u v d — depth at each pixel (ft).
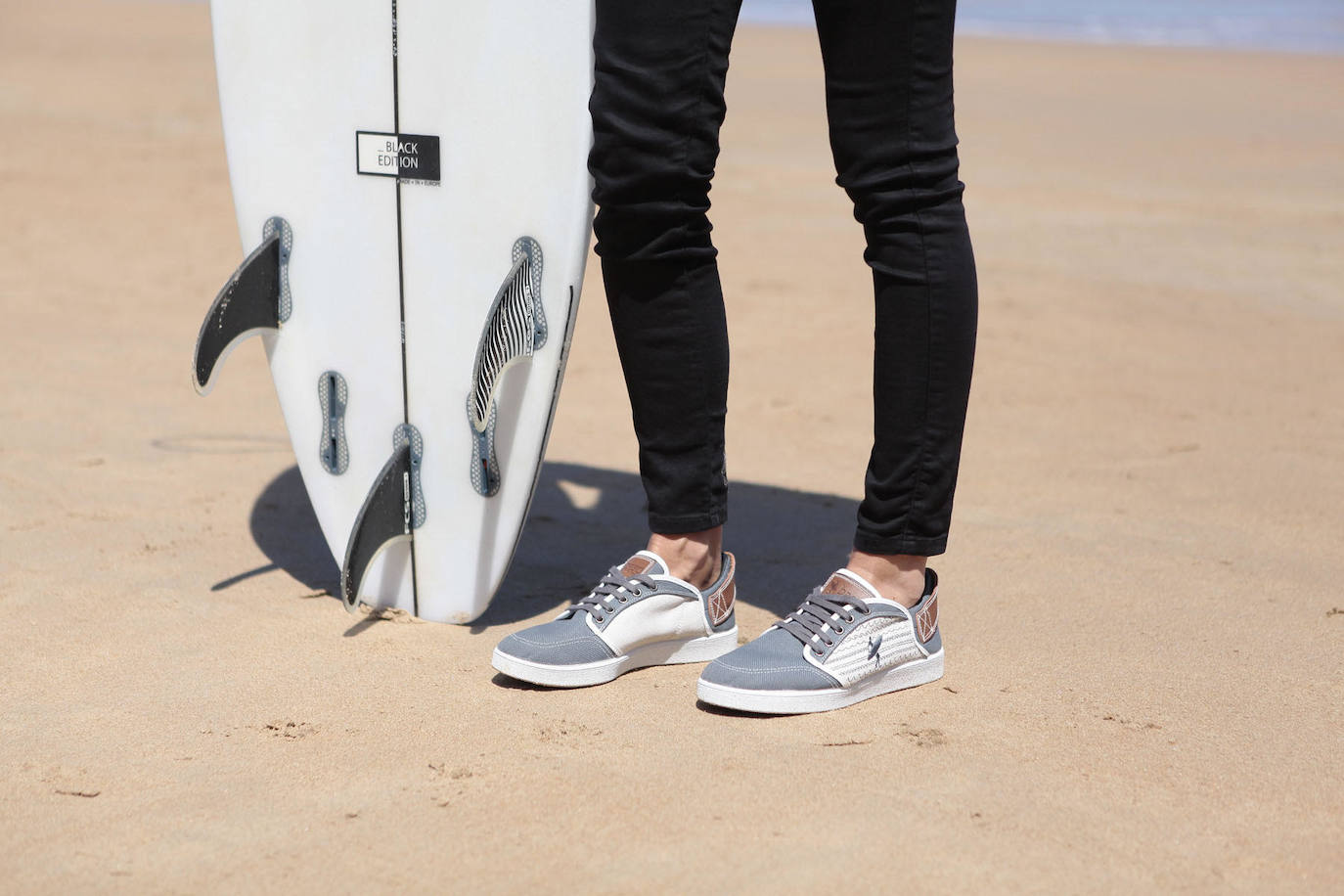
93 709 5.93
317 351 7.04
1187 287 17.76
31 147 25.77
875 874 4.63
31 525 8.41
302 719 5.83
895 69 5.55
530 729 5.75
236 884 4.56
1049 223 21.97
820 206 22.95
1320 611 7.32
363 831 4.89
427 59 6.43
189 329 14.32
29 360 12.73
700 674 6.23
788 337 14.85
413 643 6.76
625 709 5.97
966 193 24.45
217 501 9.04
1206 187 25.34
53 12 56.54
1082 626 7.09
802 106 35.53
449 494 6.88
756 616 7.18
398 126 6.57
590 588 7.57
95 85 34.81
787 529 8.73
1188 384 13.03
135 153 25.82
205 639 6.76
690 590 6.44
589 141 6.20
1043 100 38.24
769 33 59.77
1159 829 4.97
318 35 6.64
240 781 5.28
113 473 9.54
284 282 7.02
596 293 16.99
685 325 5.98
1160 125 33.37
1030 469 10.25
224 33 6.82
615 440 10.94
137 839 4.84
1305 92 41.22
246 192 6.99
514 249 6.47
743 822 4.97
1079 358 14.05
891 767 5.43
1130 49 57.36
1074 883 4.60
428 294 6.69
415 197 6.61
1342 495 9.57
